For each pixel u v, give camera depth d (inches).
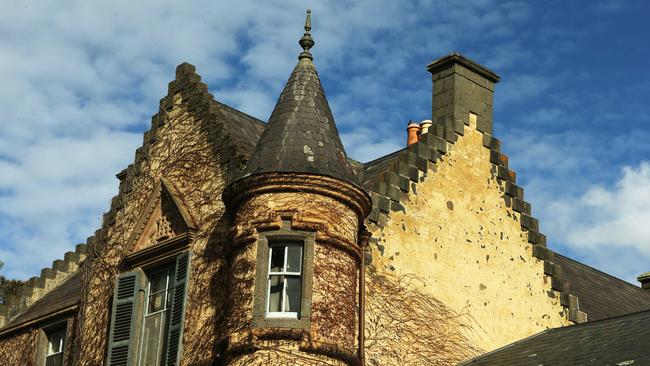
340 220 846.5
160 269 964.6
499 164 1035.3
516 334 977.5
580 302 1132.5
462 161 1001.5
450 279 943.7
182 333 885.8
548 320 1012.5
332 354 808.9
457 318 933.2
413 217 936.3
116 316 959.6
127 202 1036.5
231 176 917.8
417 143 971.9
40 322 1107.9
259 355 797.2
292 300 824.3
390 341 874.8
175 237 934.4
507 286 989.8
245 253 837.2
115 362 940.6
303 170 840.9
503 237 1006.4
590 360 740.7
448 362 904.9
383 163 1099.9
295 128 871.1
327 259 831.1
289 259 836.6
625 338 765.9
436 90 1049.5
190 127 995.9
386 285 890.1
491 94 1062.4
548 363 771.4
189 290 903.1
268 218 834.8
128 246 991.6
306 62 930.7
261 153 862.5
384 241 905.5
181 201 957.8
